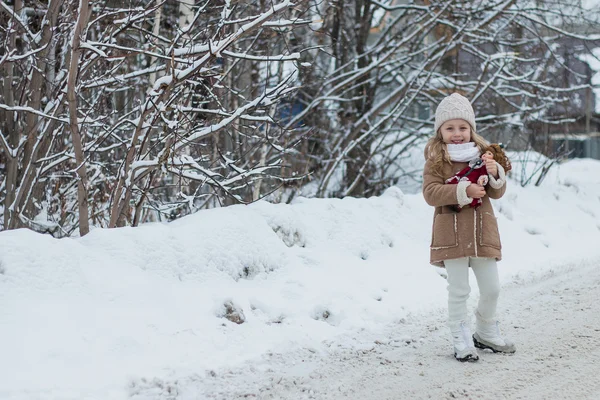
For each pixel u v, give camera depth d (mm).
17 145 7113
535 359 4434
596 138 21672
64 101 6348
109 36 6590
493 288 4523
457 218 4516
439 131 4746
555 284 6551
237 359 4406
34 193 7344
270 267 5789
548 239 8477
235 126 7539
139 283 4805
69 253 4703
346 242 6699
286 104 9734
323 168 12062
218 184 6203
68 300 4395
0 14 7484
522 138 14008
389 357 4578
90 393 3689
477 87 11828
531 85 13562
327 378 4160
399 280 6320
